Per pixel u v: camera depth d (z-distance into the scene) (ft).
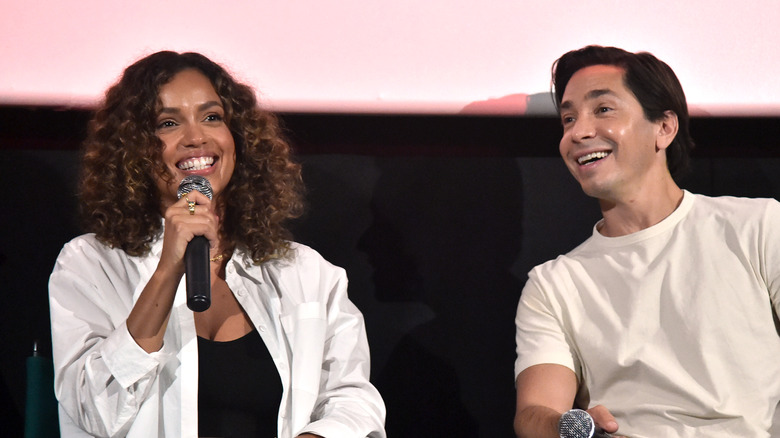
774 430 17.11
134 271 17.58
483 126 22.20
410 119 21.97
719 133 22.30
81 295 17.13
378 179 22.38
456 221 22.43
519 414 17.92
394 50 21.81
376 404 17.69
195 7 21.34
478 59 21.89
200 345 17.20
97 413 15.87
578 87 19.01
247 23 21.49
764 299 17.48
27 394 19.27
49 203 21.58
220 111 18.26
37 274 21.53
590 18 21.89
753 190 22.36
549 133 22.34
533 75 21.91
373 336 22.25
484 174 22.48
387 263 22.34
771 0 21.91
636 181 18.53
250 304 17.65
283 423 16.96
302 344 17.70
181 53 19.51
